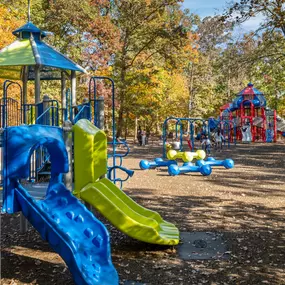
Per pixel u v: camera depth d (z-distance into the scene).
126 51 35.12
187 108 47.53
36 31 10.57
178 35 33.47
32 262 6.05
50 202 5.80
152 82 35.31
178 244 6.77
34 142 5.11
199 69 48.72
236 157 22.92
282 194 11.27
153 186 12.77
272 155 24.09
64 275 5.51
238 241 6.86
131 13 33.94
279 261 5.87
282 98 47.59
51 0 31.42
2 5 22.52
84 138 6.78
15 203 5.06
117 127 37.72
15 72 12.86
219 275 5.37
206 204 9.94
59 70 12.60
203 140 27.33
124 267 5.73
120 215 6.40
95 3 34.38
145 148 30.41
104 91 32.38
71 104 11.38
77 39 32.09
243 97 38.59
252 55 27.88
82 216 5.57
